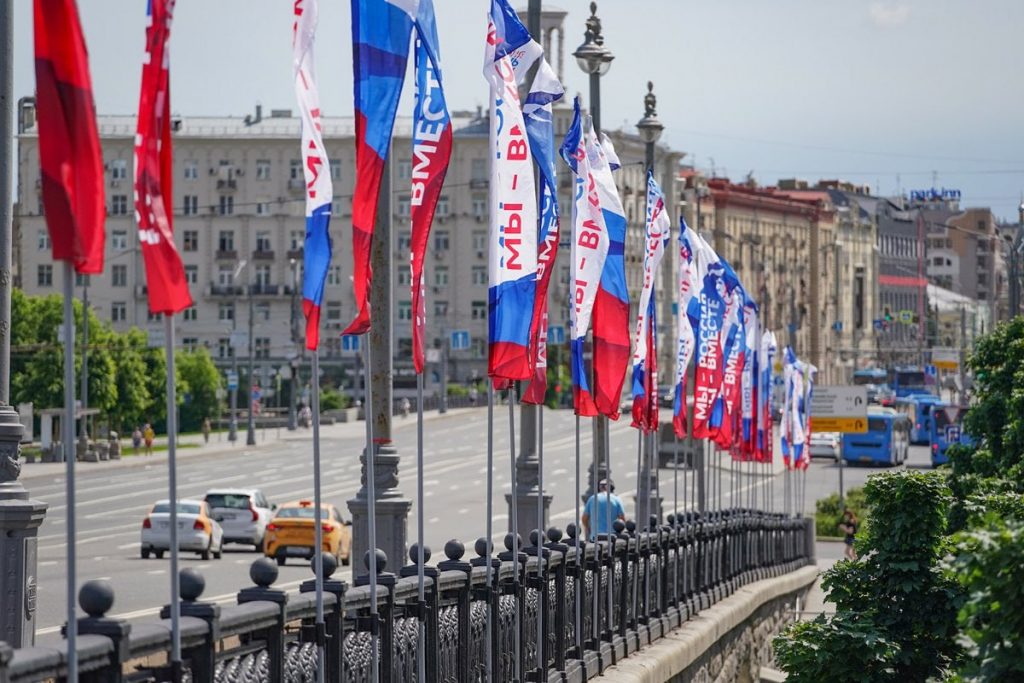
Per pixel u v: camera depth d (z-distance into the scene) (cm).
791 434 11019
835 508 14325
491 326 3331
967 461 6906
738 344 6731
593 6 6225
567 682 3788
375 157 2741
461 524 11606
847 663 3775
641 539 4888
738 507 7975
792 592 8531
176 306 2003
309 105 2469
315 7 2456
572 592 3966
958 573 2397
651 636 4900
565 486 16200
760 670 6975
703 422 6228
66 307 1825
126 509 12681
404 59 2780
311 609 2320
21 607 3422
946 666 3800
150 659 1891
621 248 4234
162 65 1981
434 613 2862
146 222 1983
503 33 3388
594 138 4212
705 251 6172
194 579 2002
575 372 4138
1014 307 11419
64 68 1811
